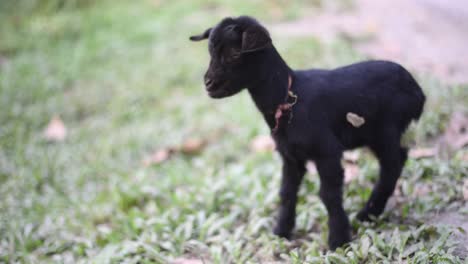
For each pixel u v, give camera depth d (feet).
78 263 13.17
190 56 27.45
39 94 25.80
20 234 15.25
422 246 10.69
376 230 11.84
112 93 25.35
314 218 13.21
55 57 29.84
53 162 20.27
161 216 14.66
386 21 30.76
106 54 29.32
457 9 33.65
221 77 10.37
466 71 21.74
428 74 20.40
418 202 12.57
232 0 34.04
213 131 20.81
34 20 35.73
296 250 11.69
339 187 11.10
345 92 11.06
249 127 20.22
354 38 27.50
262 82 10.71
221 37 10.21
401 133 11.94
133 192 16.48
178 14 33.27
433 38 27.68
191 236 13.55
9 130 22.74
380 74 11.46
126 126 22.75
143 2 37.45
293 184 12.32
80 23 34.32
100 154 20.52
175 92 24.93
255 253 12.44
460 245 10.85
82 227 15.29
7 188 18.48
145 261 12.44
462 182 13.21
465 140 14.83
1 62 30.35
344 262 10.62
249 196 15.17
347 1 34.24
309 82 11.03
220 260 12.05
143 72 26.66
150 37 30.58
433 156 14.52
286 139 11.08
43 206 17.20
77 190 18.37
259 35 9.75
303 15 31.89
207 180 16.28
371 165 14.69
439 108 16.87
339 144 11.04
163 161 19.36
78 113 24.39
